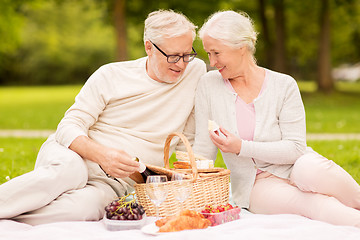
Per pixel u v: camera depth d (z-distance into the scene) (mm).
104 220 3078
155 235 2768
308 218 3232
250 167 3570
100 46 52344
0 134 11359
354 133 10922
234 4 22641
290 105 3564
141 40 22000
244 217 3277
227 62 3457
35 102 25469
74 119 3643
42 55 51312
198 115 3783
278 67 21656
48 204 3236
